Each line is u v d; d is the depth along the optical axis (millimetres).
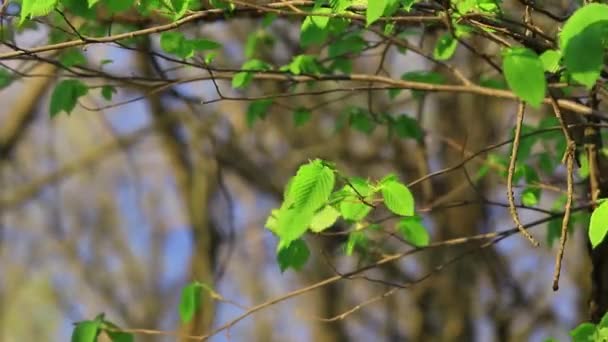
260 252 9117
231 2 2527
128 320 10695
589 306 3379
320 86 4508
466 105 5969
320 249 3189
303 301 8336
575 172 3490
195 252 6445
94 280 10875
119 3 2543
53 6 2375
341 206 2365
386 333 8336
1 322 11258
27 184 8414
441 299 6688
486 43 3875
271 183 6770
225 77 3184
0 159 7512
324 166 2088
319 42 3078
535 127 3758
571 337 2730
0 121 7430
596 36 1707
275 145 7270
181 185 6797
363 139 6746
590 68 1701
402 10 2660
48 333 11492
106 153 8977
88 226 10836
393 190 2316
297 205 2051
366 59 5219
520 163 3453
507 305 6875
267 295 9945
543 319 7664
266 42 4293
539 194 3471
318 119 6918
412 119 3984
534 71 1806
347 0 2355
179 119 6555
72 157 9312
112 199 10789
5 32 3221
